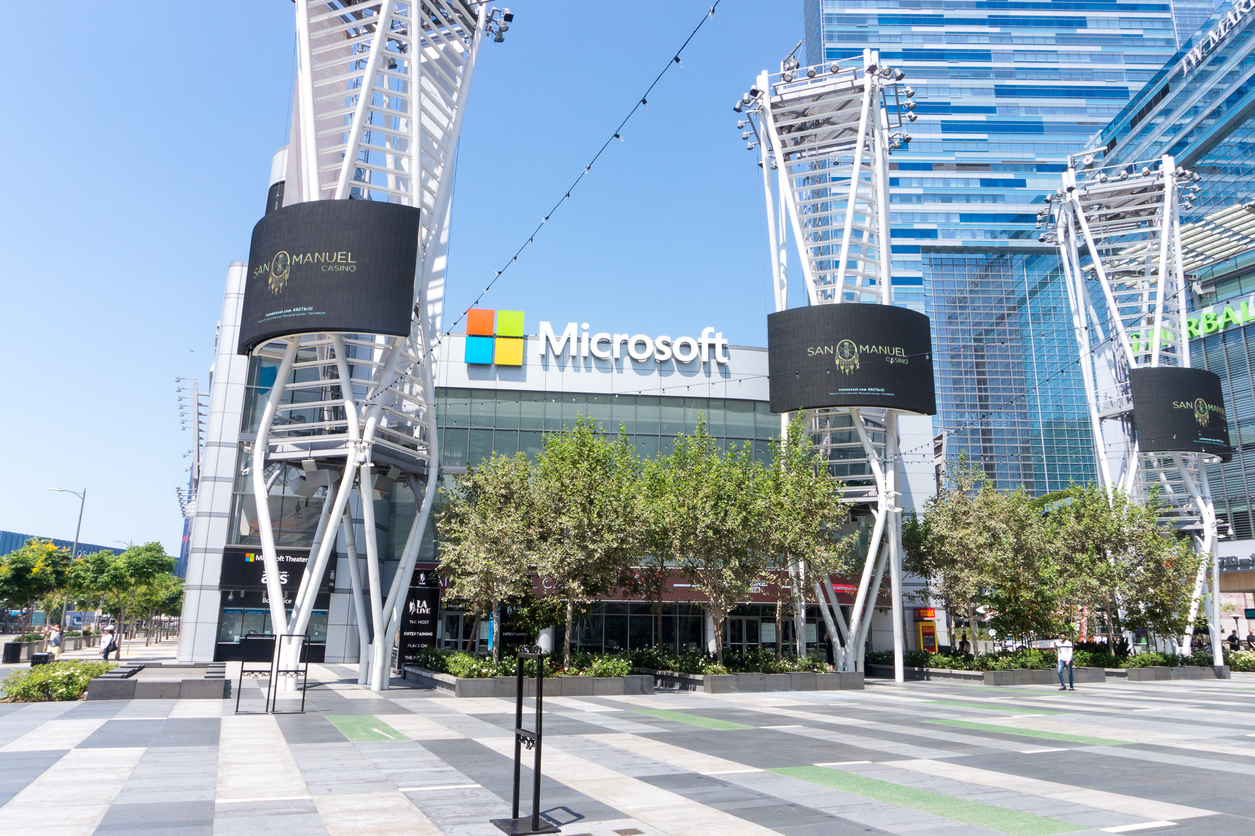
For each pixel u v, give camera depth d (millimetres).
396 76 29984
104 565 62344
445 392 44938
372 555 27016
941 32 149250
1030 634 37625
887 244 39250
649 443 45844
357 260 26859
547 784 10664
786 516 30484
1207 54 82000
